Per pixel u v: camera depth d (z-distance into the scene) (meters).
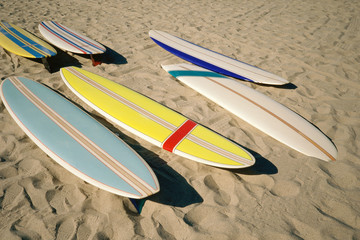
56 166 2.11
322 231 1.71
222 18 5.97
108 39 4.59
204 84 3.29
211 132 2.46
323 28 5.44
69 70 3.25
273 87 3.52
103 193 1.94
